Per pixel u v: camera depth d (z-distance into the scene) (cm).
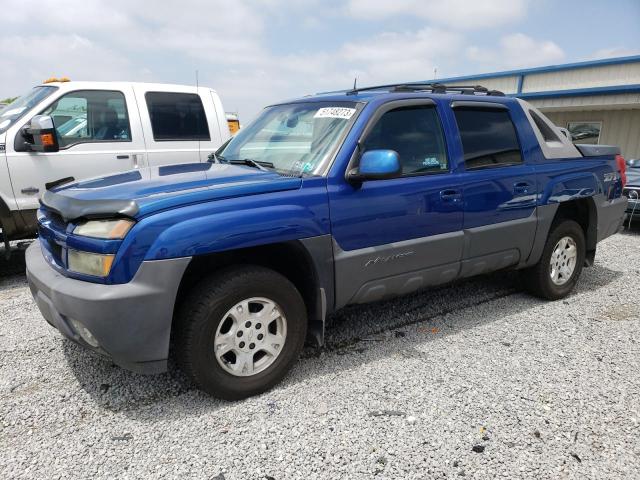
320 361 349
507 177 405
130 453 251
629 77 1512
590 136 1627
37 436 265
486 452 253
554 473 238
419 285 372
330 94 397
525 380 323
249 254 310
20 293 503
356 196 321
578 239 479
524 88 1792
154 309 260
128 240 255
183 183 296
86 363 344
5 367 339
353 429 271
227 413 285
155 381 321
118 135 621
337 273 320
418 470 240
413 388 312
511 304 465
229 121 888
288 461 246
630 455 251
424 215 355
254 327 295
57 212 293
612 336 394
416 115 365
